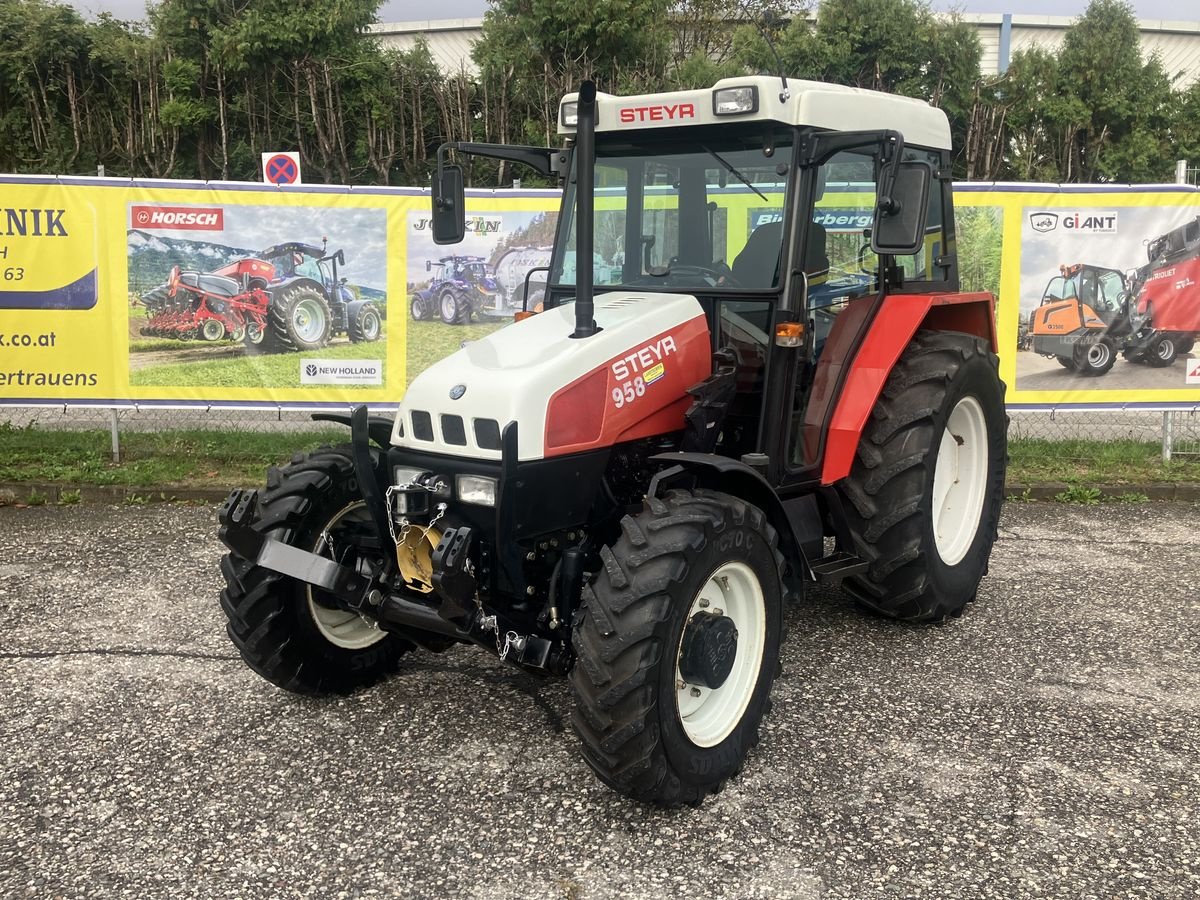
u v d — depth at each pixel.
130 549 6.13
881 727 3.87
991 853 3.05
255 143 17.50
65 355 7.66
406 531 3.52
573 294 4.35
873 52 19.88
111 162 18.36
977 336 5.14
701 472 3.54
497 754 3.66
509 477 3.22
